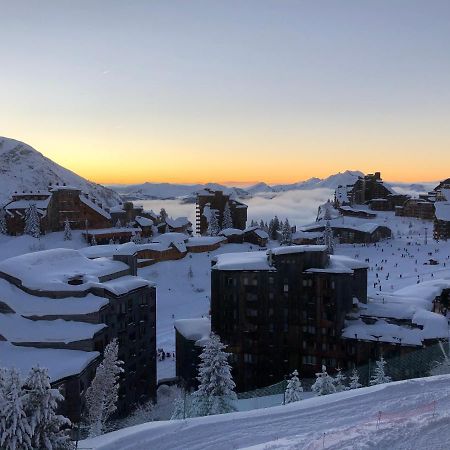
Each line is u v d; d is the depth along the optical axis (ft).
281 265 304.50
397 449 76.48
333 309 292.20
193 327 317.42
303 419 104.12
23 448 105.40
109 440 109.60
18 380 107.45
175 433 104.83
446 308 388.16
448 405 99.09
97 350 223.71
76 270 269.23
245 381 310.45
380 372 204.95
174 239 652.89
